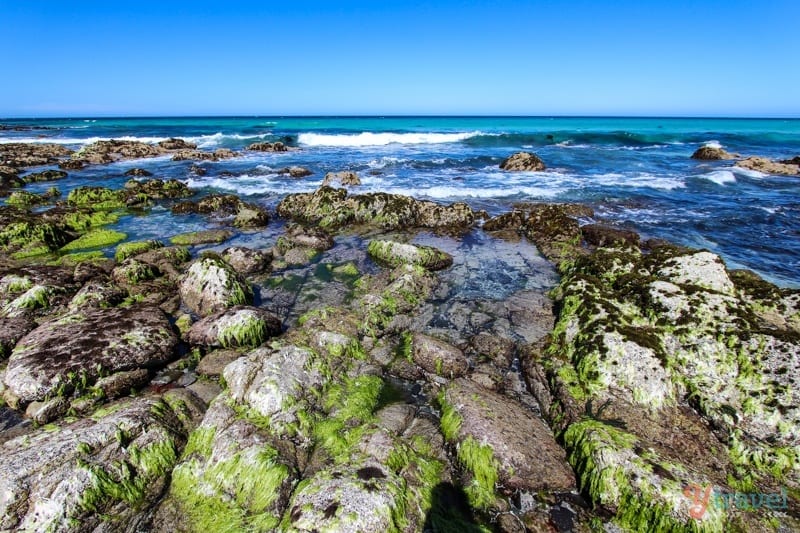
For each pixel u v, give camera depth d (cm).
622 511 540
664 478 538
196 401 717
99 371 746
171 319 1000
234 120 11888
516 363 873
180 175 2841
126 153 3666
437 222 1816
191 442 625
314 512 477
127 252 1374
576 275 1074
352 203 1873
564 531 532
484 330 984
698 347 767
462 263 1392
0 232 1441
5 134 6088
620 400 702
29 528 491
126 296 1080
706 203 2081
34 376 707
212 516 529
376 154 3753
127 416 623
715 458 623
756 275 1180
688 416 688
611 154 3731
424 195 2256
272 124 8662
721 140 4841
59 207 1912
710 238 1602
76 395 720
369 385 773
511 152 3831
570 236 1544
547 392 766
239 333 873
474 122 10100
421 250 1348
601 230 1582
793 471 593
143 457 588
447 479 594
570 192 2278
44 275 1128
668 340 800
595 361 748
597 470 566
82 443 568
